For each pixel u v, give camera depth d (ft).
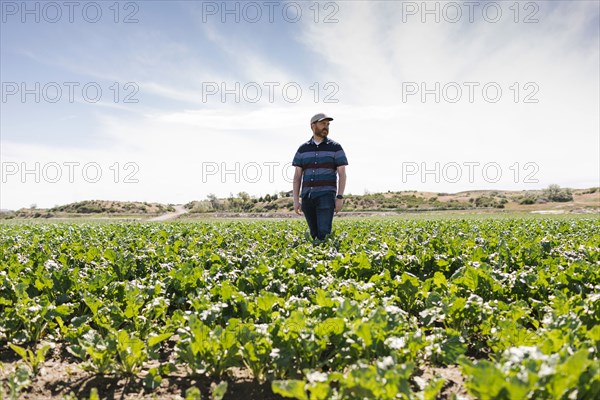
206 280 17.57
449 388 10.62
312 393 8.33
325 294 13.32
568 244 30.30
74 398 9.92
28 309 14.01
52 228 55.52
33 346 13.47
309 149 31.45
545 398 7.78
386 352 10.81
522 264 21.49
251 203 355.15
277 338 11.22
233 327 11.94
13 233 45.91
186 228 48.44
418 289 16.05
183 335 11.58
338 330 11.46
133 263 22.04
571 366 7.81
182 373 11.60
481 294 16.25
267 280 17.65
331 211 31.42
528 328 14.11
